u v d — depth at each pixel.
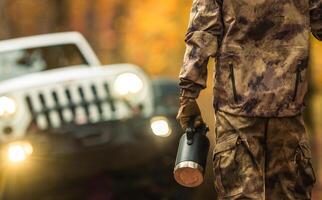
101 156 10.84
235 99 5.45
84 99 11.23
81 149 10.75
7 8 21.69
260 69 5.42
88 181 11.08
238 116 5.45
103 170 10.90
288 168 5.55
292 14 5.46
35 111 10.93
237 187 5.44
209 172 11.10
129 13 24.27
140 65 24.27
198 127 5.62
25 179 10.51
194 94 5.52
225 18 5.47
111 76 11.46
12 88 10.94
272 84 5.40
